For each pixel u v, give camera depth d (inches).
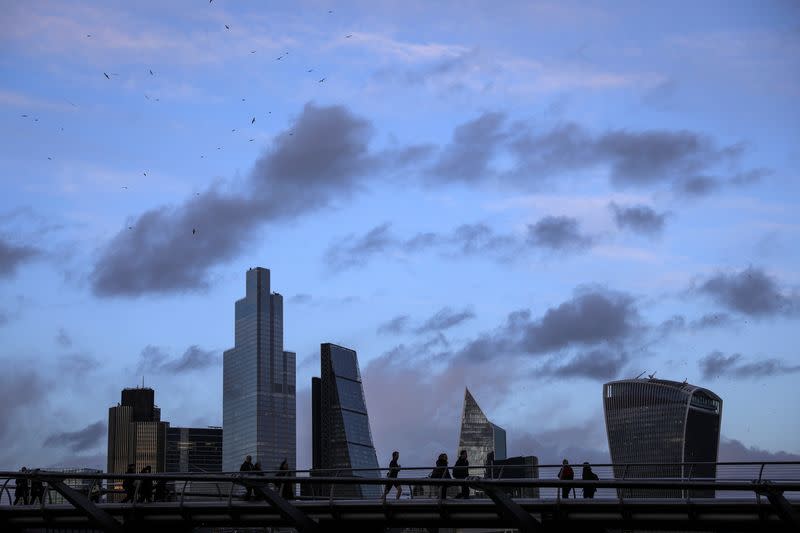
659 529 2159.2
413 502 2322.8
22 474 2518.5
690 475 2192.4
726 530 2118.6
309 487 2689.5
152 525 2546.8
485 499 2271.2
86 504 2491.4
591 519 2202.3
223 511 2488.9
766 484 1907.0
